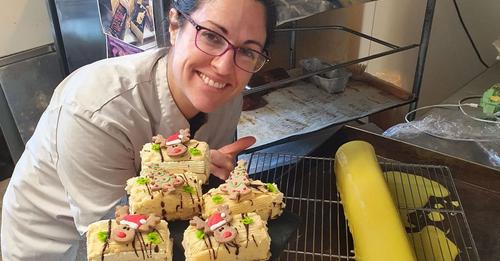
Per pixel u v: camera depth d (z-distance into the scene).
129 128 0.98
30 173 1.07
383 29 2.02
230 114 1.19
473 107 1.56
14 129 2.31
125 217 0.82
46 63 2.28
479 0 1.78
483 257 1.04
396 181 1.27
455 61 1.93
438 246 1.07
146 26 1.30
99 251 0.76
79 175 0.96
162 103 1.01
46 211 1.07
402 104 1.79
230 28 0.86
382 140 1.36
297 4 1.29
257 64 0.97
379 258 0.93
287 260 1.01
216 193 0.92
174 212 0.90
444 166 1.29
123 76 0.98
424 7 1.86
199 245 0.78
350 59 2.13
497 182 1.23
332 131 1.60
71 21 1.86
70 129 0.94
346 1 1.41
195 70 0.92
